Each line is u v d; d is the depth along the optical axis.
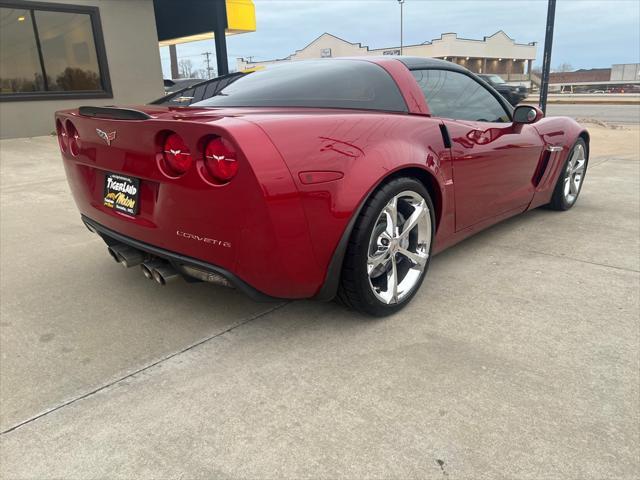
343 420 1.64
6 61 9.43
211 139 1.71
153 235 2.04
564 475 1.40
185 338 2.19
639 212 4.20
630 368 1.91
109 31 10.70
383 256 2.21
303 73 2.64
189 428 1.62
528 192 3.48
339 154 1.91
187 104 2.60
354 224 2.02
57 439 1.58
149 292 2.68
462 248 3.29
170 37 15.68
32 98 9.73
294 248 1.82
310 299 2.11
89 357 2.05
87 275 2.94
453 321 2.29
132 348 2.12
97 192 2.35
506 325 2.25
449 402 1.72
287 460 1.47
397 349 2.06
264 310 2.45
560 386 1.80
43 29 9.80
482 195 2.88
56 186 5.62
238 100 2.47
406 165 2.15
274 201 1.71
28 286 2.78
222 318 2.37
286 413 1.68
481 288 2.65
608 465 1.44
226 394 1.79
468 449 1.50
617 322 2.27
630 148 8.44
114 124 1.98
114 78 10.96
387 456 1.48
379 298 2.23
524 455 1.48
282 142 1.76
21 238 3.68
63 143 2.54
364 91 2.44
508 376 1.86
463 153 2.59
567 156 3.90
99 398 1.78
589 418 1.63
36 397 1.80
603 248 3.27
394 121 2.23
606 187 5.24
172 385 1.85
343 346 2.09
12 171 6.53
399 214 2.34
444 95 2.76
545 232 3.63
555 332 2.18
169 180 1.84
